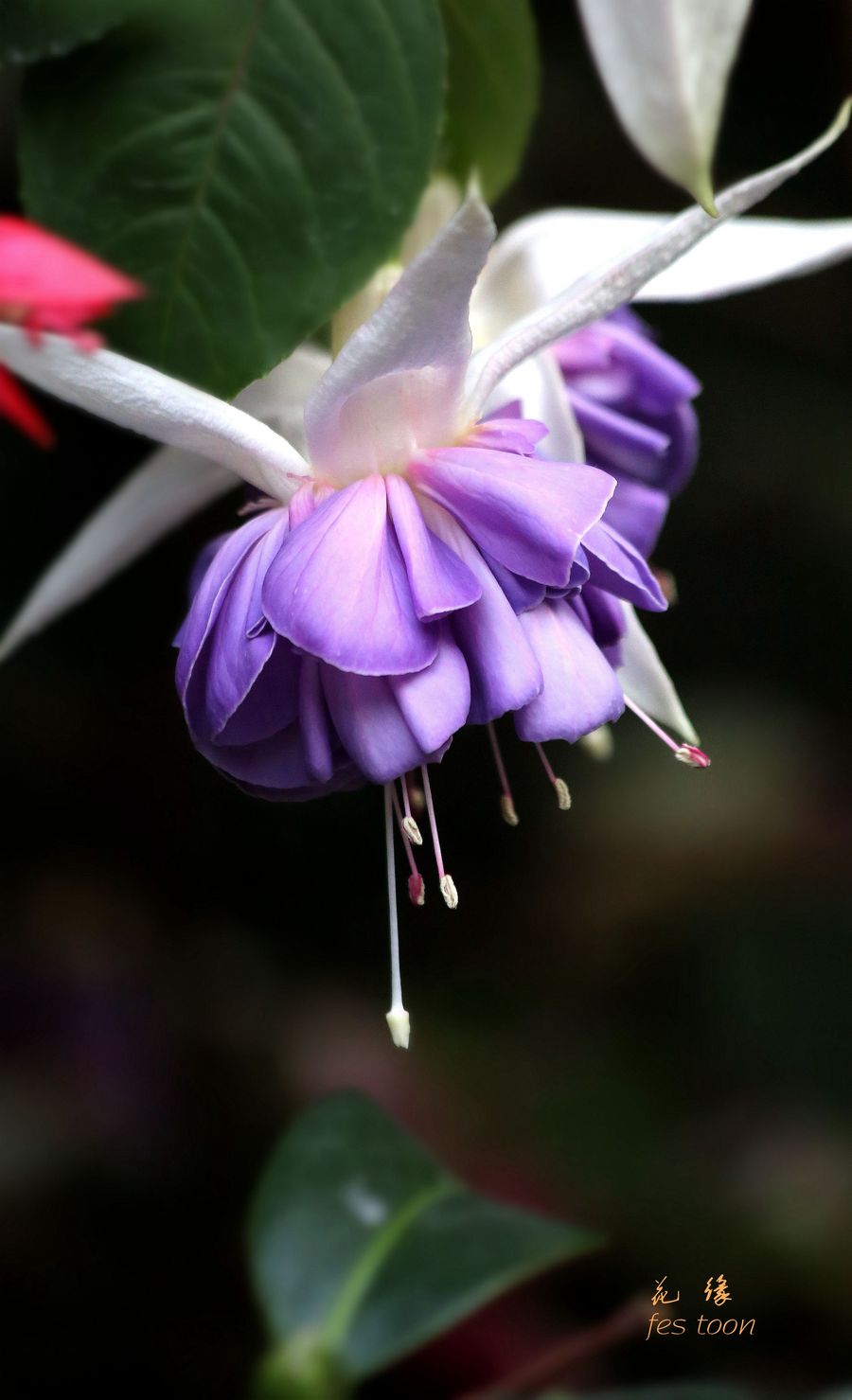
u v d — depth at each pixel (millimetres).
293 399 440
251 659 413
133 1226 709
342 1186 487
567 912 856
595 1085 792
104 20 425
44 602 454
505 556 416
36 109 429
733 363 862
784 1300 711
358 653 407
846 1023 817
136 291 375
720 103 411
